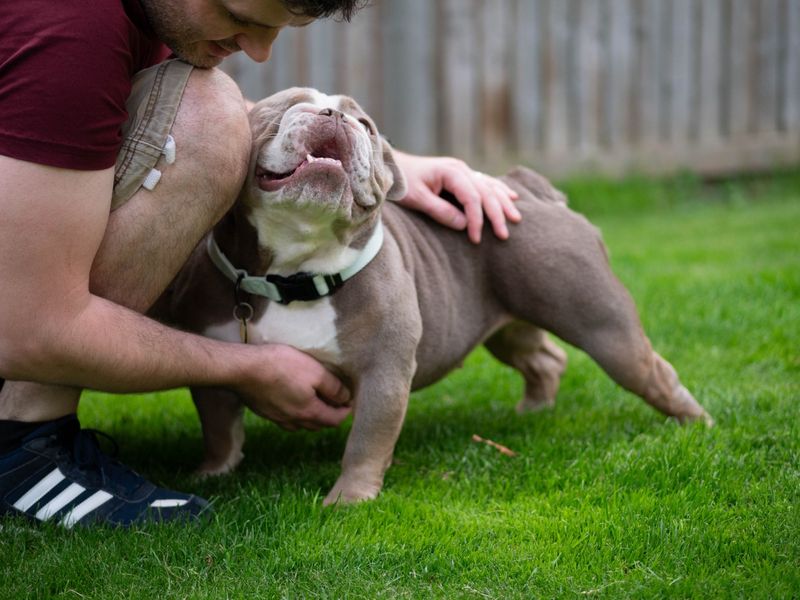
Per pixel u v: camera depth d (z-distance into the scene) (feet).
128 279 6.68
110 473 6.91
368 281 7.24
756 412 8.09
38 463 6.80
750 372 8.92
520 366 8.73
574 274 7.93
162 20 6.55
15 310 6.28
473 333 8.11
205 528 6.67
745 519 6.76
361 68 15.10
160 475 7.53
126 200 6.58
